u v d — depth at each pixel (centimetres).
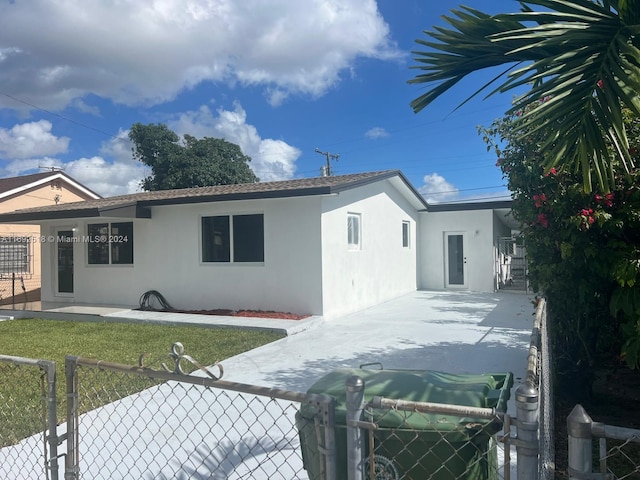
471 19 285
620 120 236
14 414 460
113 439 407
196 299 1161
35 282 1727
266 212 1080
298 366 648
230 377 598
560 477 344
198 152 3206
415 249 1662
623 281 411
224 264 1127
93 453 381
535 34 250
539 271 518
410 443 194
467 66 321
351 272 1162
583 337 507
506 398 219
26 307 1255
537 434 160
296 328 894
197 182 3119
